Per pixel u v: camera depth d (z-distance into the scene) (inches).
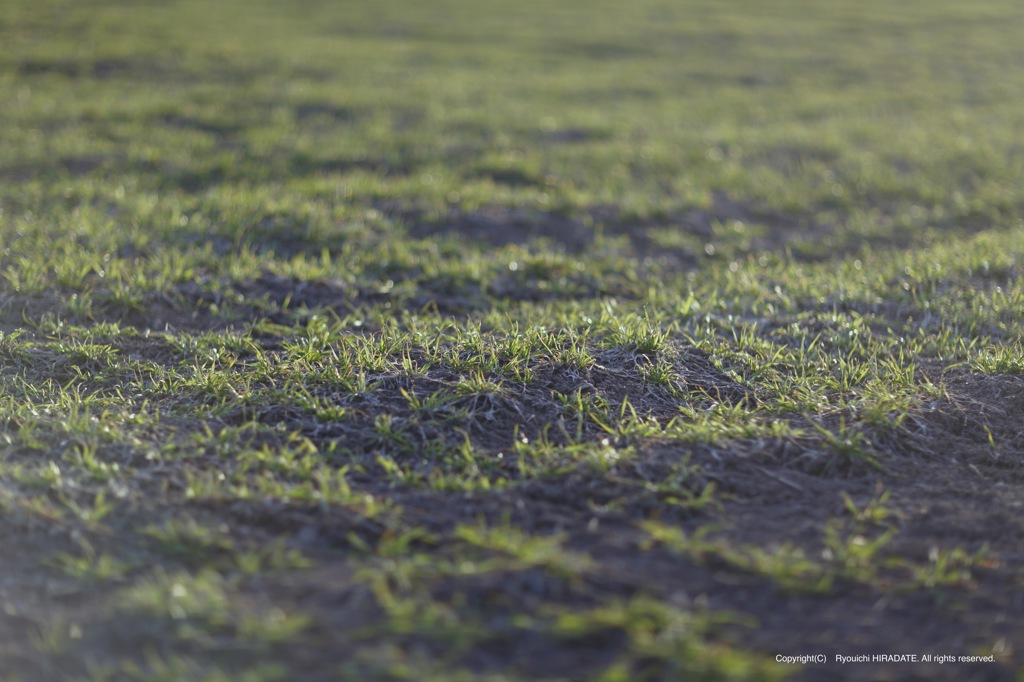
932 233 273.4
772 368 159.2
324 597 94.5
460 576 97.7
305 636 88.2
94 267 197.8
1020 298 187.5
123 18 624.1
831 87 524.4
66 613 92.4
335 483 119.8
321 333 171.0
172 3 719.1
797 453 129.0
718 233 279.3
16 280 183.6
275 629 87.8
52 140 322.0
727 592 98.3
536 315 190.5
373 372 149.9
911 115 445.7
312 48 560.1
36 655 86.9
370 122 386.0
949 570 103.5
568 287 222.7
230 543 104.3
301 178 306.2
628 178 327.9
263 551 103.6
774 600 97.7
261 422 137.0
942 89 520.1
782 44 674.8
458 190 296.4
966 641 92.8
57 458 122.0
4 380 146.0
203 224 238.2
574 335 162.1
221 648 86.7
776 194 315.3
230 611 91.4
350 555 103.7
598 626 90.6
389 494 118.5
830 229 290.5
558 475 121.6
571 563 99.7
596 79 520.4
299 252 234.5
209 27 616.4
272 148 334.0
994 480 126.0
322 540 106.8
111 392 147.4
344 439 132.3
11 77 429.7
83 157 307.4
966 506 118.0
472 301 210.7
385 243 240.2
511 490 118.8
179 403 142.6
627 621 91.0
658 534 107.7
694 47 653.9
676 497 118.3
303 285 204.8
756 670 86.6
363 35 636.1
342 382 145.3
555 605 94.2
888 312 191.9
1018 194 308.5
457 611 92.8
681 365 156.8
